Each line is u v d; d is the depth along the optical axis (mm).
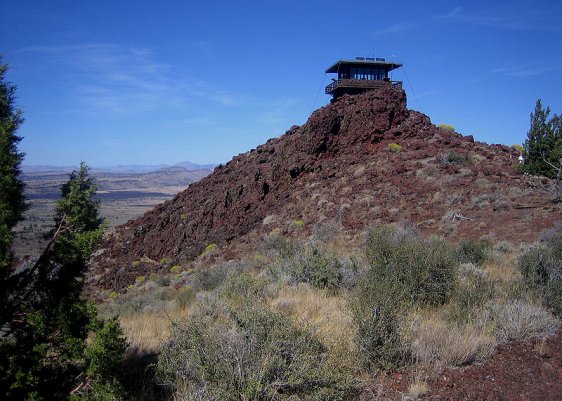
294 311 8984
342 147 34500
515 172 26391
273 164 36188
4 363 4719
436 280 9625
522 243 17141
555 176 24844
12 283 4973
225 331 5051
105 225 5453
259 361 4707
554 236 16391
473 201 23172
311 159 33938
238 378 4641
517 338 7285
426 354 6480
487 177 26047
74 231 5336
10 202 5109
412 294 9406
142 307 16484
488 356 6621
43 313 5090
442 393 5523
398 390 5629
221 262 27406
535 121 26266
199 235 34312
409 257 9914
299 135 36406
